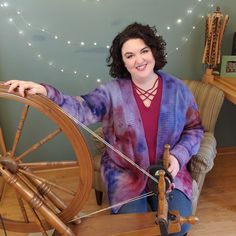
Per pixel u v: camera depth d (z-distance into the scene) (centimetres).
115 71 130
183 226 120
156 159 125
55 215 89
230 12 192
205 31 187
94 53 186
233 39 191
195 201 136
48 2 169
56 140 202
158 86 125
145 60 117
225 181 199
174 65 198
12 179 86
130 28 119
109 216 97
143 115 122
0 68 179
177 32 191
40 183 93
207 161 135
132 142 123
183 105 128
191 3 186
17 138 90
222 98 164
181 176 130
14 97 85
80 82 191
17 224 101
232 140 226
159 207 87
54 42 179
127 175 128
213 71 193
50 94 98
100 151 159
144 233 91
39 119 194
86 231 92
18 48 176
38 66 182
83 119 117
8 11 168
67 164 93
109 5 176
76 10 174
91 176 88
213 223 163
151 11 183
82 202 92
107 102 123
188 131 133
